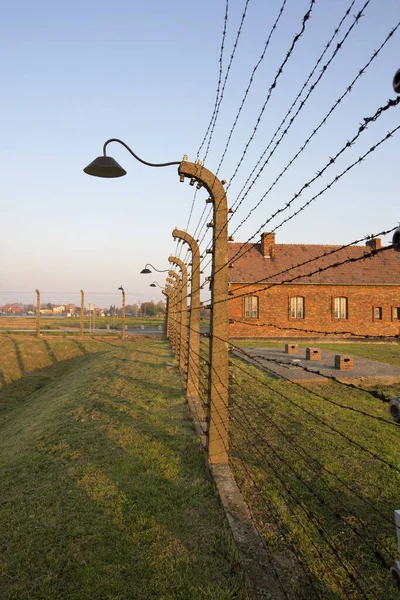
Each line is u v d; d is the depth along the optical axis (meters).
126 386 10.06
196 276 8.45
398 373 11.28
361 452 5.45
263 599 2.72
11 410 12.51
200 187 4.95
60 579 3.13
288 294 25.33
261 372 11.63
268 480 4.59
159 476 4.81
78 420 7.36
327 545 3.39
